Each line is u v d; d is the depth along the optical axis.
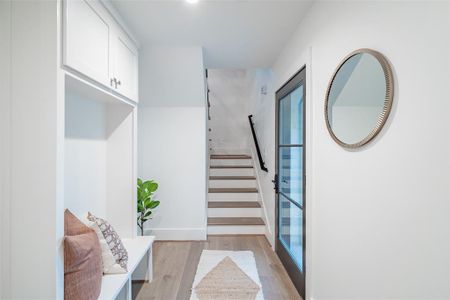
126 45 2.10
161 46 2.59
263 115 3.92
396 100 1.00
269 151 3.36
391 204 1.03
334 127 1.45
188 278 2.37
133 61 2.27
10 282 1.19
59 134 1.21
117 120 2.26
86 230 1.45
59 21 1.21
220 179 4.37
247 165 4.93
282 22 2.10
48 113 1.20
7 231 1.19
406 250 0.96
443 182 0.80
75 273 1.25
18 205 1.19
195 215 3.38
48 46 1.20
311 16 1.86
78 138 1.84
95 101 2.06
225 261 2.71
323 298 1.66
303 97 2.04
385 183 1.07
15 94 1.20
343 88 1.36
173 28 2.21
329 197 1.58
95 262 1.36
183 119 3.37
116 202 2.26
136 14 1.97
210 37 2.40
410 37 0.93
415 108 0.91
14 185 1.19
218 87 6.07
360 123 1.21
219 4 1.84
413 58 0.92
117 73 1.90
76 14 1.33
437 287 0.83
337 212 1.48
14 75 1.20
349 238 1.35
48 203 1.19
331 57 1.54
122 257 1.74
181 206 3.38
